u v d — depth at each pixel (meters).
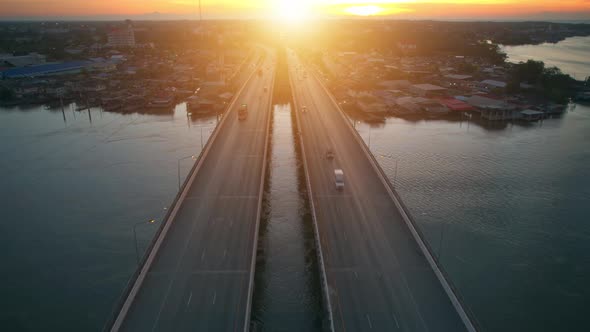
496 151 111.19
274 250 66.81
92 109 163.00
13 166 102.44
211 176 79.31
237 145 98.75
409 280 47.56
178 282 47.34
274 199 84.44
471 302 55.09
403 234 57.59
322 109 137.75
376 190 72.56
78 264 63.69
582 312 53.47
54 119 147.50
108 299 56.47
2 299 56.50
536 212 77.44
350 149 95.75
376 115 148.50
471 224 73.25
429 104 155.88
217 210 65.06
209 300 44.44
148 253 50.75
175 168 100.12
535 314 53.22
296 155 110.12
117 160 106.00
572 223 73.62
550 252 65.44
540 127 135.75
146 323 41.03
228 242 55.69
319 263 51.44
